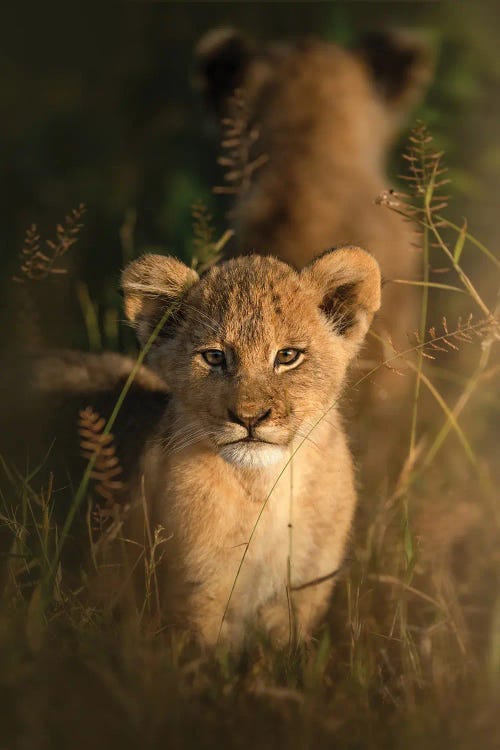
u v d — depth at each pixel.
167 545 8.30
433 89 15.35
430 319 13.05
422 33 14.91
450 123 14.97
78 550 9.11
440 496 10.26
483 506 10.18
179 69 17.67
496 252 13.92
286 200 12.58
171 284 8.62
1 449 10.08
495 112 15.43
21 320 12.36
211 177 16.05
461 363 12.66
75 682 6.78
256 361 8.16
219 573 8.28
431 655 7.93
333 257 8.57
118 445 9.34
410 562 8.63
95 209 16.59
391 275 12.39
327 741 6.65
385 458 11.06
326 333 8.55
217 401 8.07
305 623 8.65
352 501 8.82
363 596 8.88
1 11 19.70
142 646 7.39
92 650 7.14
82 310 13.63
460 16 16.17
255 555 8.34
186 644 8.01
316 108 13.41
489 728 6.75
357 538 9.69
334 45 14.62
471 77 15.53
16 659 6.86
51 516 9.13
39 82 19.17
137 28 18.45
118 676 6.93
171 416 8.64
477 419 12.02
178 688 6.89
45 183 17.56
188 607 8.29
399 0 16.80
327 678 7.69
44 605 7.67
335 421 8.70
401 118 14.61
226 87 14.48
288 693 6.94
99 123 18.09
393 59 14.59
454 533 9.77
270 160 13.09
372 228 12.53
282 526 8.36
